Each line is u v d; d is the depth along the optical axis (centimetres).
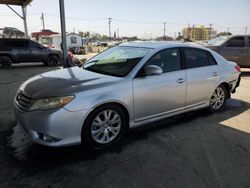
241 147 367
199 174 297
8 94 650
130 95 359
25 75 1036
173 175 293
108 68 404
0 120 449
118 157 330
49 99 307
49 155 330
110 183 276
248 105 589
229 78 521
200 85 461
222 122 470
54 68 1330
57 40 4434
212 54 498
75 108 312
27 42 1355
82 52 3159
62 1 859
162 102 404
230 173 301
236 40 1055
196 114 511
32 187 265
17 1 1666
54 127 303
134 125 381
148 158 330
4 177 280
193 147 363
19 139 374
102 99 330
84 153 338
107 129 352
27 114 315
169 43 443
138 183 277
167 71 412
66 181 277
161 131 419
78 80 353
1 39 1294
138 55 402
